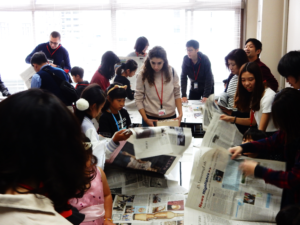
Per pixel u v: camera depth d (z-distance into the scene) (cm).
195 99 437
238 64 284
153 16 586
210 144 167
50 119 56
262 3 494
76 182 61
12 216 52
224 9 571
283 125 125
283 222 78
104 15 593
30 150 54
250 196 139
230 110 263
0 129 54
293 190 127
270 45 499
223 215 135
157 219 139
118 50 602
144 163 171
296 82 178
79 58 607
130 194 162
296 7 431
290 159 132
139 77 279
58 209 66
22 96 58
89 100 180
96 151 158
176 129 170
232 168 145
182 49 591
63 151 57
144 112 283
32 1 593
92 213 121
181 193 163
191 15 580
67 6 591
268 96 204
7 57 611
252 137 172
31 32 604
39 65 346
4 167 54
